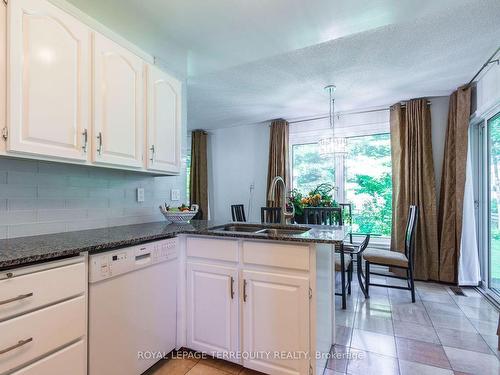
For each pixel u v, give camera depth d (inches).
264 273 61.5
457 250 126.5
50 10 53.6
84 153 60.0
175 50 85.7
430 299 111.5
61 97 55.4
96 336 50.9
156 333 64.7
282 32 75.9
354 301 110.2
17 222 59.7
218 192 212.1
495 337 81.7
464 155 123.4
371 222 158.6
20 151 48.8
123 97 69.6
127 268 57.1
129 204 86.4
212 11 67.1
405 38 86.9
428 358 71.4
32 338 40.9
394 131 146.8
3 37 47.0
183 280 72.4
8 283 38.3
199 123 195.0
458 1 63.7
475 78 116.0
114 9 65.7
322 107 156.3
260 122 193.9
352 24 72.2
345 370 66.7
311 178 177.2
